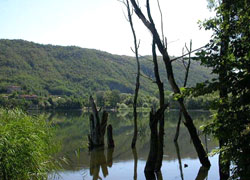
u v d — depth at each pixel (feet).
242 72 15.49
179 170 40.32
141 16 38.14
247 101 15.67
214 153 17.44
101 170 40.63
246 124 15.64
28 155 25.82
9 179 24.64
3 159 24.08
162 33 38.70
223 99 16.65
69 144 62.23
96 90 414.21
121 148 60.18
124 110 264.31
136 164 44.96
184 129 95.55
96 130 59.57
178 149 57.77
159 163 39.88
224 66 16.14
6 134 24.94
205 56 16.49
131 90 416.26
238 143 15.62
